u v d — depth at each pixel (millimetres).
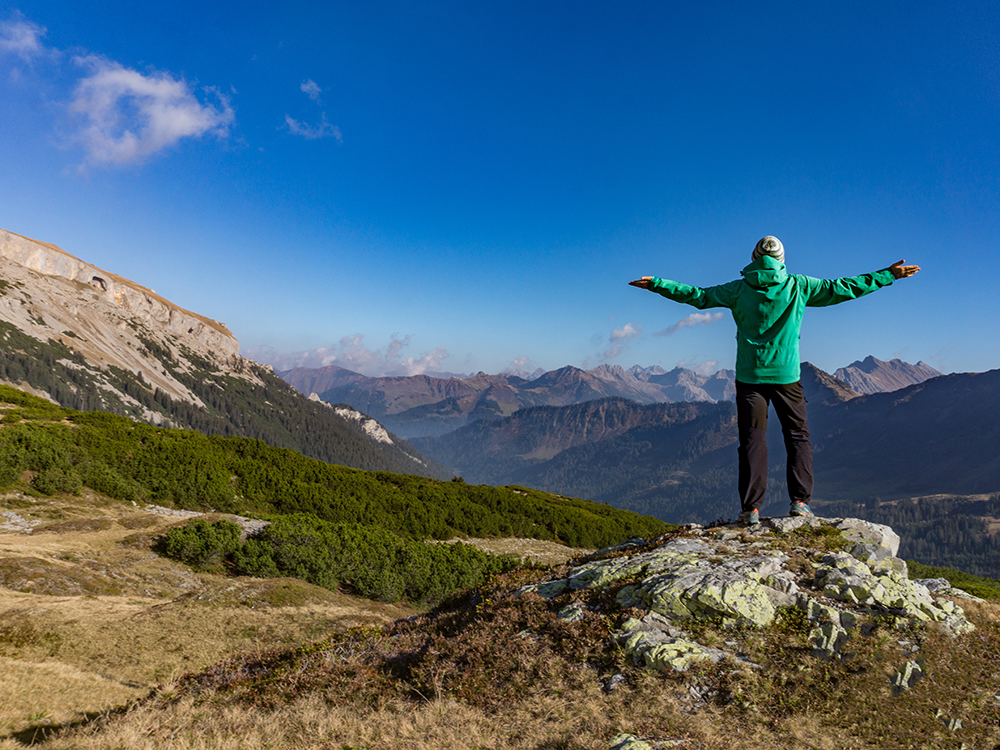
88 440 45156
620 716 5754
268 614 24016
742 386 8719
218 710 7934
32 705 11117
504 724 6020
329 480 62625
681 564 8023
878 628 6441
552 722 5875
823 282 7879
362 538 37688
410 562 36531
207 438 60719
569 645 7098
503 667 7047
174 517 37781
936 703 5535
